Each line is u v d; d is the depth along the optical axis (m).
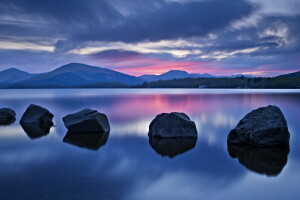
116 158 16.42
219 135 24.05
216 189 11.73
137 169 14.30
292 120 33.78
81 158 16.36
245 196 11.01
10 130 26.53
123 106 59.25
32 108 32.69
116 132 25.59
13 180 12.49
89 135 24.02
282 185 12.13
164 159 16.23
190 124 22.91
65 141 21.38
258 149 18.61
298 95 111.50
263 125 19.53
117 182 12.39
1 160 15.80
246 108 52.09
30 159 16.06
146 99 89.94
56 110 50.09
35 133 24.97
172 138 22.53
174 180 12.71
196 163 15.41
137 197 10.85
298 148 18.73
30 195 10.87
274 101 73.81
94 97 108.12
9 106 60.75
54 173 13.51
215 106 57.59
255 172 13.80
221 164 15.20
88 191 11.34
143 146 19.62
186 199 10.73
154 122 23.81
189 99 87.56
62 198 10.62
